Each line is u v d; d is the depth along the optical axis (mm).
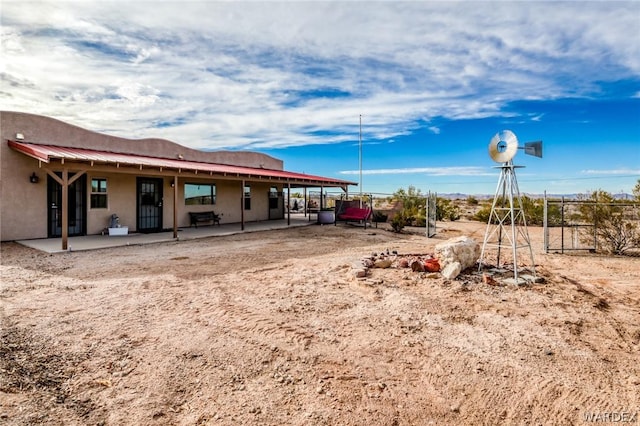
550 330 4039
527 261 8234
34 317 4203
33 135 10680
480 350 3535
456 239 6941
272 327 4035
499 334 3922
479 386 2920
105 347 3457
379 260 6922
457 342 3719
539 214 17109
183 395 2725
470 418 2539
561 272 7125
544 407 2656
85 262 7527
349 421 2461
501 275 6312
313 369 3152
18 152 10273
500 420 2520
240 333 3867
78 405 2555
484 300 5062
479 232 14398
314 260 7988
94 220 11844
